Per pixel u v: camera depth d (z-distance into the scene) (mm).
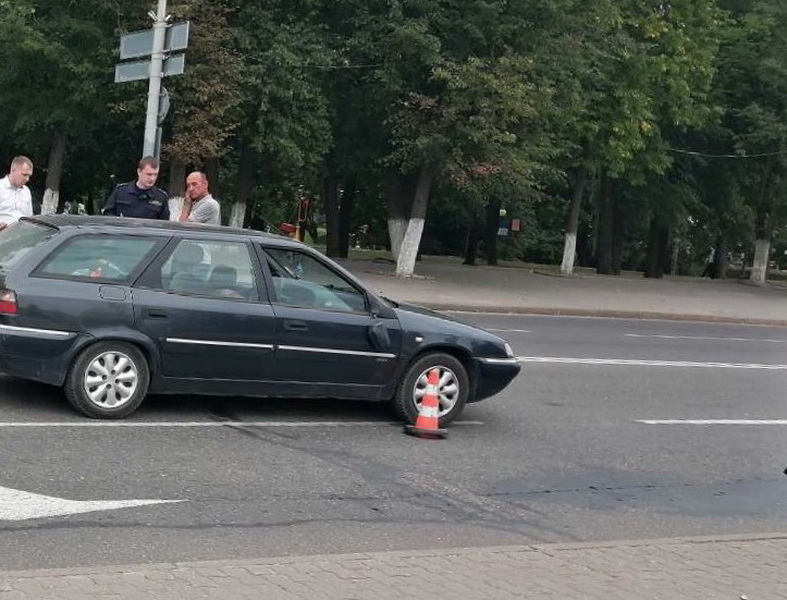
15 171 11172
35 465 6738
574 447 8961
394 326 8820
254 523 6023
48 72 24562
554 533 6414
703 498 7641
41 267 7867
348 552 5660
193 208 11102
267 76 23656
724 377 14359
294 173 28266
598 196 44406
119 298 7961
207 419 8492
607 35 29297
